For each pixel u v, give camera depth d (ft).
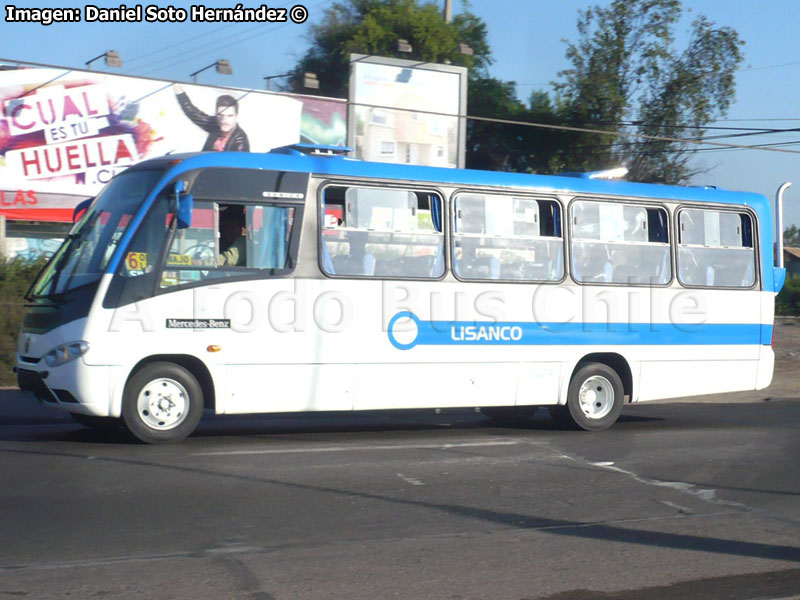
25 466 27.76
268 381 33.09
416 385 35.55
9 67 69.41
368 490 26.11
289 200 33.60
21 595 16.84
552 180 38.58
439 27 130.62
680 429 40.60
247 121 79.30
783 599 17.70
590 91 133.28
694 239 41.34
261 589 17.53
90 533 20.97
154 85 75.20
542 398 38.09
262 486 26.07
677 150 133.39
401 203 35.60
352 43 127.75
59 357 30.71
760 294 42.60
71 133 71.97
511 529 22.49
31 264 59.47
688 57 134.51
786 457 33.19
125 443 32.19
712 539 22.06
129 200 32.37
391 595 17.46
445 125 92.79
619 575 19.10
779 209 43.62
